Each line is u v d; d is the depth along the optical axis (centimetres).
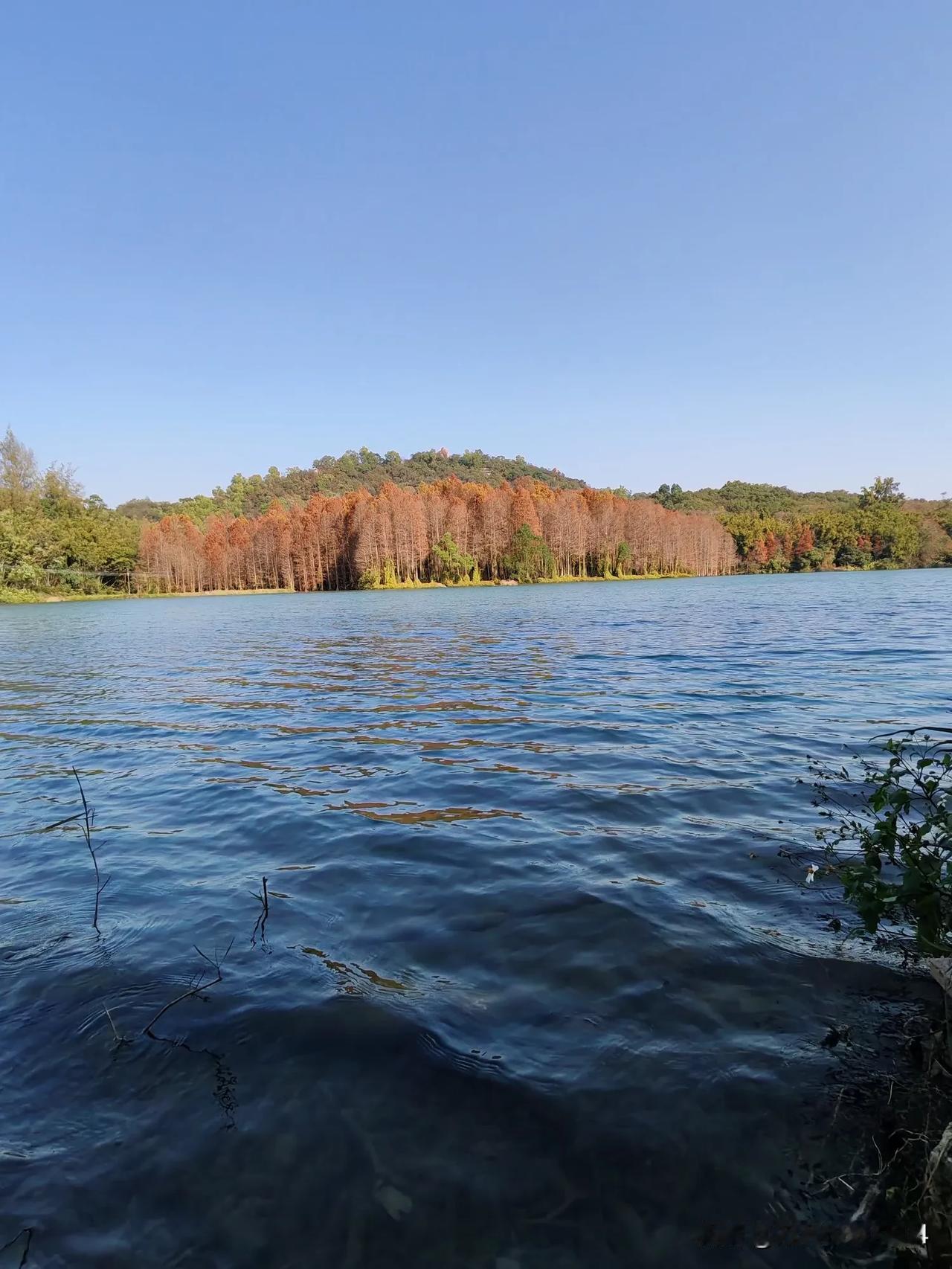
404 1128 267
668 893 455
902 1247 215
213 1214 237
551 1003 340
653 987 350
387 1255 221
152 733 1048
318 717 1126
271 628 3312
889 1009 326
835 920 403
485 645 2169
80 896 490
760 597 4675
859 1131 257
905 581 6938
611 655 1772
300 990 359
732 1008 330
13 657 2245
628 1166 248
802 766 731
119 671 1822
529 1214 232
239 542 10312
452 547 9775
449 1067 298
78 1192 246
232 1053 313
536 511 10538
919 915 312
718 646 1905
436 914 438
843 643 1847
